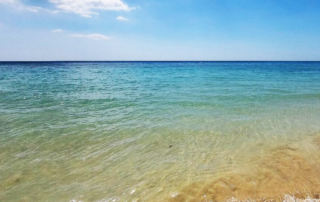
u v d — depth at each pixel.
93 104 11.85
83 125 8.16
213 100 12.97
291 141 6.66
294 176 4.72
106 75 35.31
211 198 4.10
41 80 25.44
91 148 6.20
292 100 12.97
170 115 9.63
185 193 4.24
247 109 10.74
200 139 6.89
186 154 5.87
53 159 5.53
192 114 9.80
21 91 16.25
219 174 4.86
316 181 4.53
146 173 4.94
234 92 15.97
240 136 7.14
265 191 4.25
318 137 6.96
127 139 6.87
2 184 4.45
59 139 6.78
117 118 9.12
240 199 4.06
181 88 18.41
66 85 20.56
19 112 9.91
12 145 6.27
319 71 42.81
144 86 19.98
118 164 5.33
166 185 4.50
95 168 5.14
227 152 5.96
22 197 4.09
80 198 4.08
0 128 7.65
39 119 8.84
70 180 4.65
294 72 39.94
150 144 6.51
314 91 16.25
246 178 4.68
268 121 8.74
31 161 5.40
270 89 17.39
